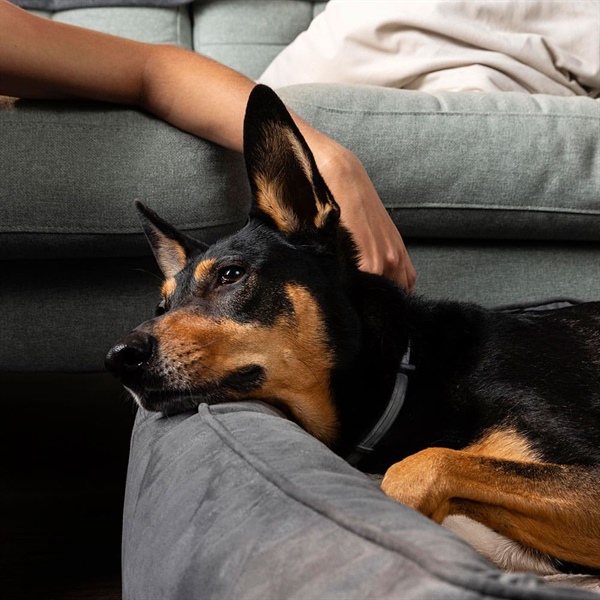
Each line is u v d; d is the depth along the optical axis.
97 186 1.92
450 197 2.23
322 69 2.73
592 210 2.26
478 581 0.63
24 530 2.09
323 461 1.00
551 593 0.61
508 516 1.24
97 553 1.95
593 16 2.67
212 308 1.41
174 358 1.33
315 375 1.44
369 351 1.47
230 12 3.63
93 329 2.09
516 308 2.13
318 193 1.48
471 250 2.33
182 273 1.52
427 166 2.21
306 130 1.79
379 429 1.44
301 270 1.46
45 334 2.07
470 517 1.26
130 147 1.94
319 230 1.50
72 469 2.56
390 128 2.21
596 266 2.37
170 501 1.07
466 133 2.22
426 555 0.69
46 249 1.95
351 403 1.46
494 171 2.22
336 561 0.75
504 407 1.38
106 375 3.96
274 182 1.50
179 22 3.61
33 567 1.87
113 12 3.55
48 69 1.84
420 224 2.26
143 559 1.04
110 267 2.08
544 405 1.37
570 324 1.57
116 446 2.80
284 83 2.90
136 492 1.24
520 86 2.58
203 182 1.97
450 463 1.22
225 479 1.00
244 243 1.48
